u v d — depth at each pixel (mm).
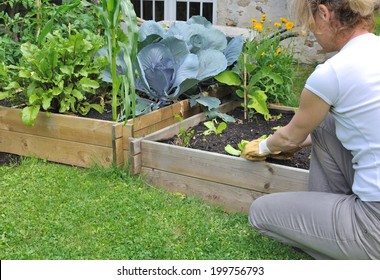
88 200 2840
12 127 3557
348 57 1974
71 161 3404
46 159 3480
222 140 3373
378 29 3787
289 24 4016
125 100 2672
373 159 1970
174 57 3650
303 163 2912
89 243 2449
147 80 3578
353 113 1982
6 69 3672
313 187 2326
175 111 3604
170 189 3041
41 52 3430
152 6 7449
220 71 3715
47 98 3357
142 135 3295
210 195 2910
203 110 3855
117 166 3199
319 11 2021
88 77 3713
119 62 3594
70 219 2650
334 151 2197
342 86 1972
